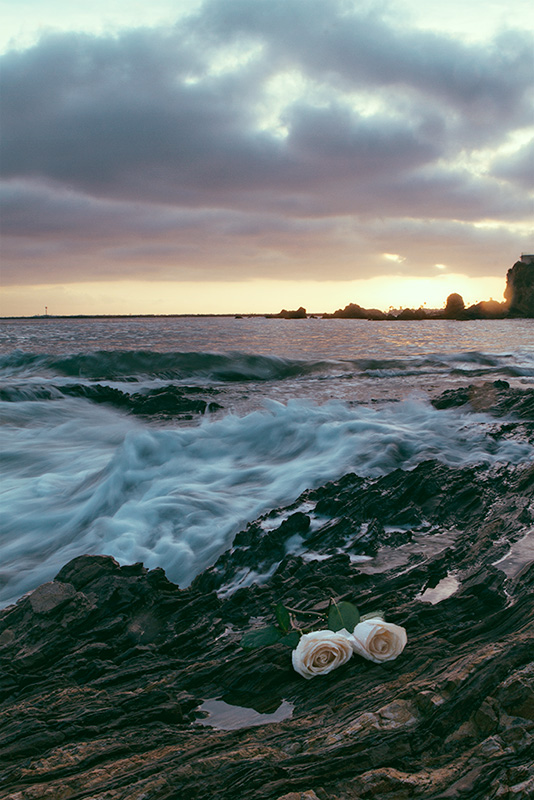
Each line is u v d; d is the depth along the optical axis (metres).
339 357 24.58
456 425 9.03
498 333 50.06
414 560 4.55
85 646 3.35
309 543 5.00
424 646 2.94
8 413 12.55
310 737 2.20
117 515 6.08
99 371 20.44
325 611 3.57
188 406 13.29
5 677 3.04
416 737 2.11
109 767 2.11
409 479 6.23
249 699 2.71
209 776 1.96
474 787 1.84
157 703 2.67
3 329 55.91
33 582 4.95
